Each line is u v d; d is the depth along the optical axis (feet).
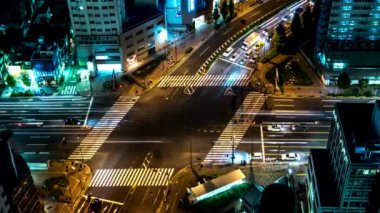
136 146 635.25
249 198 533.55
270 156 613.52
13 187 438.40
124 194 570.87
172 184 581.12
